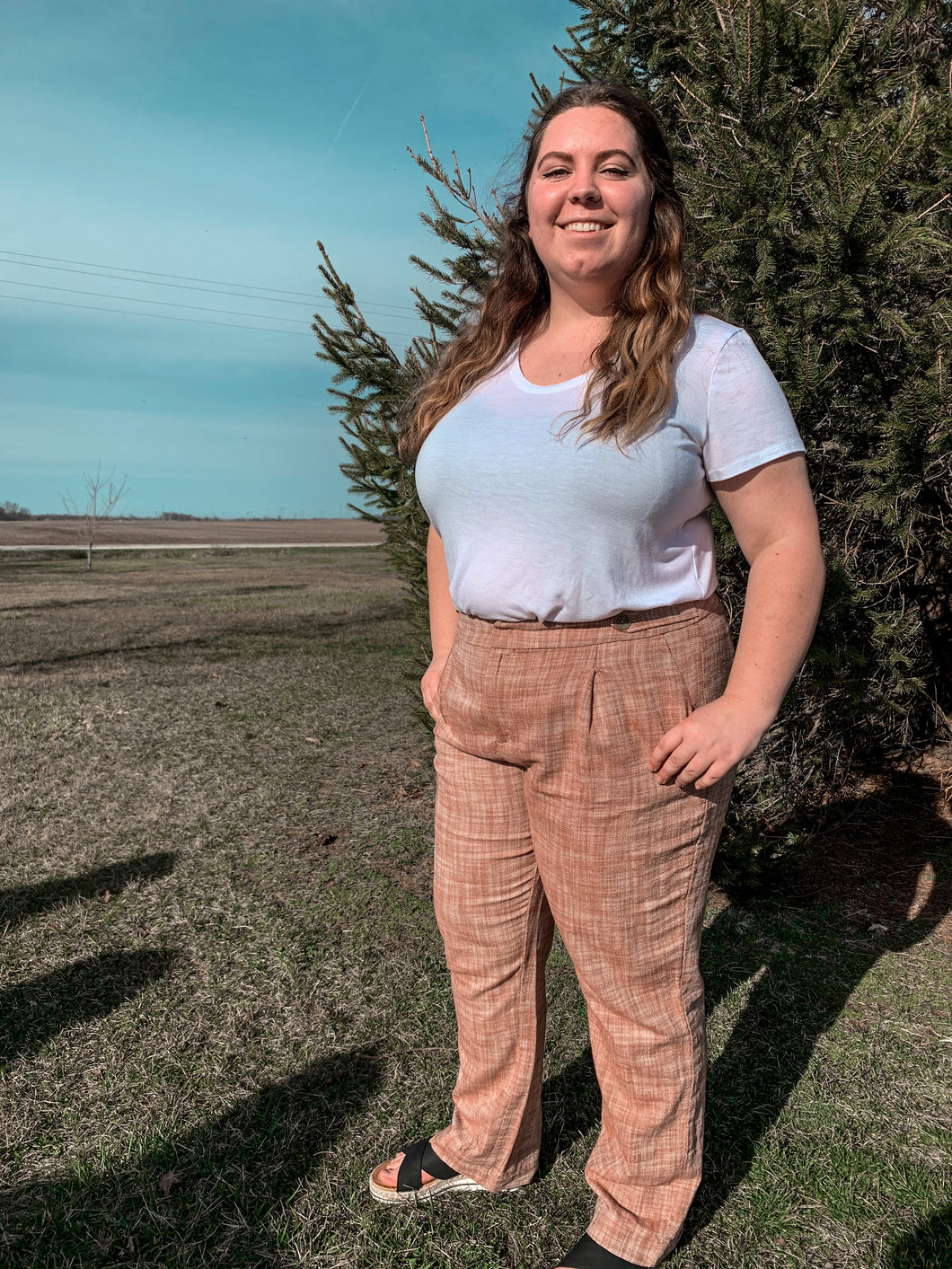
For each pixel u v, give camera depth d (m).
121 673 7.50
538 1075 1.59
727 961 2.51
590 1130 1.85
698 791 1.25
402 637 9.80
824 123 2.13
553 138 1.25
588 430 1.16
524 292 1.49
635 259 1.27
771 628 1.18
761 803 2.92
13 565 27.69
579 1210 1.63
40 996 2.42
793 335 2.17
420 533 3.28
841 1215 1.60
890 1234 1.55
